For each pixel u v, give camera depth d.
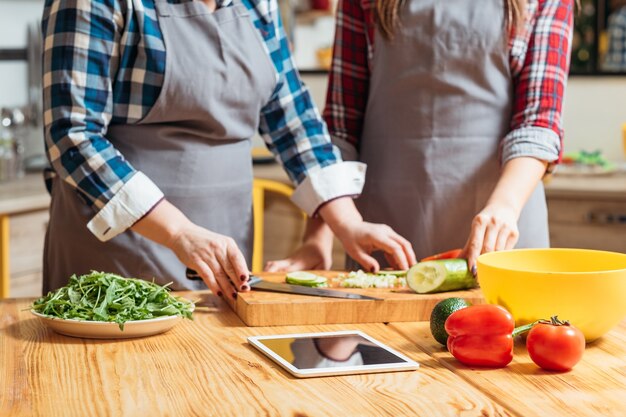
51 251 1.77
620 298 1.19
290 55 1.82
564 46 1.80
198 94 1.63
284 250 2.95
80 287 1.31
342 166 1.77
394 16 1.83
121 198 1.47
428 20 1.83
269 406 0.96
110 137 1.65
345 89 1.95
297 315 1.35
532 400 0.99
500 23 1.80
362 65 1.94
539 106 1.75
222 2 1.67
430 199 1.86
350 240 1.69
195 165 1.69
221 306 1.48
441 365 1.13
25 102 3.47
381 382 1.05
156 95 1.60
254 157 3.38
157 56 1.58
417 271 1.46
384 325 1.36
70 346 1.21
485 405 0.97
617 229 2.80
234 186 1.77
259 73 1.70
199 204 1.71
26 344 1.22
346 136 1.96
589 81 3.41
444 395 1.00
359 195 1.87
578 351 1.08
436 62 1.83
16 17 3.40
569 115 3.45
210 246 1.42
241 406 0.96
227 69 1.65
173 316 1.27
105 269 1.68
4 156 3.10
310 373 1.07
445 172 1.85
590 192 2.78
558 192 2.81
